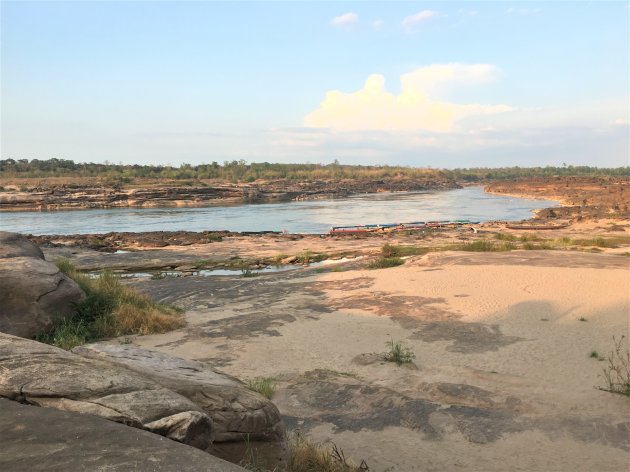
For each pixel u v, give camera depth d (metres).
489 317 13.62
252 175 159.25
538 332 12.18
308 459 5.85
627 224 45.03
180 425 3.66
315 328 13.25
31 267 12.45
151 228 57.72
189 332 12.98
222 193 106.31
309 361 10.77
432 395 8.61
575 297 15.02
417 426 7.28
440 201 99.00
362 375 9.85
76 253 34.47
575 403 8.11
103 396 3.76
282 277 22.22
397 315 14.24
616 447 6.52
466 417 7.46
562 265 20.34
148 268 29.56
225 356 11.09
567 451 6.48
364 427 7.33
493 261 21.94
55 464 2.71
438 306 14.98
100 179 128.62
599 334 11.77
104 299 13.85
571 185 114.38
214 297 18.39
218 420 4.58
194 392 4.68
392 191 144.62
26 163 180.12
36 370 3.90
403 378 9.52
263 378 9.47
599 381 9.09
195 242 39.75
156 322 13.34
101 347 5.41
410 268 21.48
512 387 8.97
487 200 101.44
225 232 46.38
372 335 12.55
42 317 11.82
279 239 41.53
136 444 3.00
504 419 7.39
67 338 11.40
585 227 45.41
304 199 113.00
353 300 16.33
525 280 17.58
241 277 23.47
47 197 92.44
